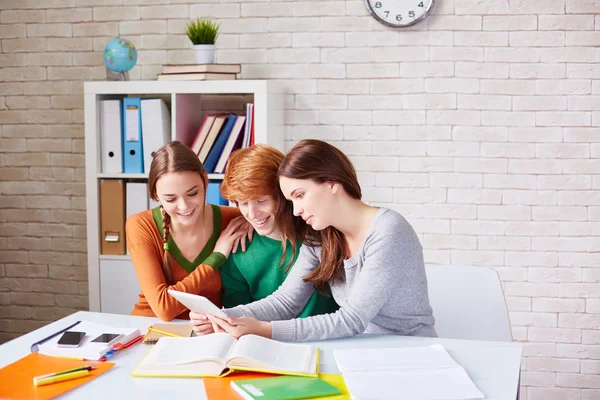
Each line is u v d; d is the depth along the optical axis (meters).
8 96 3.63
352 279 2.00
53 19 3.57
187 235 2.26
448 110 3.30
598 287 3.28
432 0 3.23
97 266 3.24
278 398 1.47
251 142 3.13
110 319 2.13
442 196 3.34
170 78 3.14
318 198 1.87
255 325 1.86
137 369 1.65
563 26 3.21
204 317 1.92
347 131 3.38
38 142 3.63
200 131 3.16
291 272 2.12
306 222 1.96
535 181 3.28
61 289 3.66
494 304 2.38
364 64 3.34
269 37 3.39
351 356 1.73
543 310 3.32
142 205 3.21
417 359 1.71
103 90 3.18
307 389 1.52
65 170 3.62
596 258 3.27
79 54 3.56
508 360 1.74
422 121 3.32
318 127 3.40
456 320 2.39
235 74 3.17
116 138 3.23
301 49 3.38
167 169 2.10
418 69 3.30
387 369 1.64
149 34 3.49
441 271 2.44
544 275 3.30
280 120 3.34
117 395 1.52
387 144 3.36
